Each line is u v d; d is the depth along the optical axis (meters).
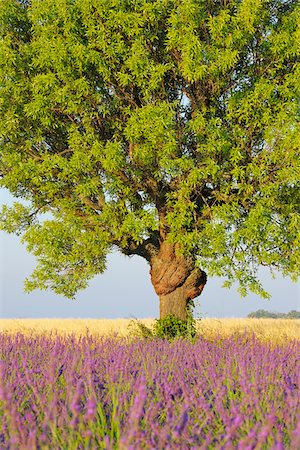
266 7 16.02
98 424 4.38
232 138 15.69
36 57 16.03
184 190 15.16
